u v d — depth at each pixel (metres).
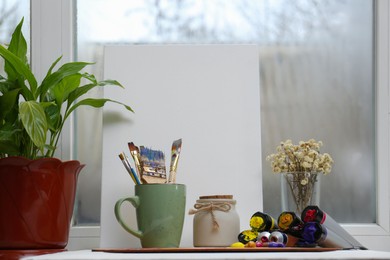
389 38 1.93
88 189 1.92
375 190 1.92
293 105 1.93
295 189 1.67
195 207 1.59
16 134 1.65
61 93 1.69
